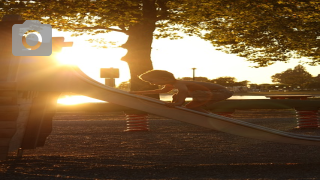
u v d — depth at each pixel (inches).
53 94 260.1
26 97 240.2
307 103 461.7
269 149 299.3
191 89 254.1
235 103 449.1
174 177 196.1
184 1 649.6
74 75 223.8
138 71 716.7
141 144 329.1
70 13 621.0
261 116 649.0
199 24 765.3
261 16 687.1
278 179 189.0
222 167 225.3
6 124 214.1
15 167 223.5
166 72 247.4
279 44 831.7
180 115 226.4
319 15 676.7
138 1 629.0
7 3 582.9
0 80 214.8
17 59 218.8
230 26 778.2
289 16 701.3
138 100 223.9
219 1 634.8
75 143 336.8
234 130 227.3
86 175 201.0
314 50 823.7
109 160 251.1
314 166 226.7
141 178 193.8
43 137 277.9
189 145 321.7
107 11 618.5
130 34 722.2
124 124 509.4
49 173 206.2
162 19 703.1
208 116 226.1
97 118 623.8
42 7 600.1
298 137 230.2
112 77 736.3
